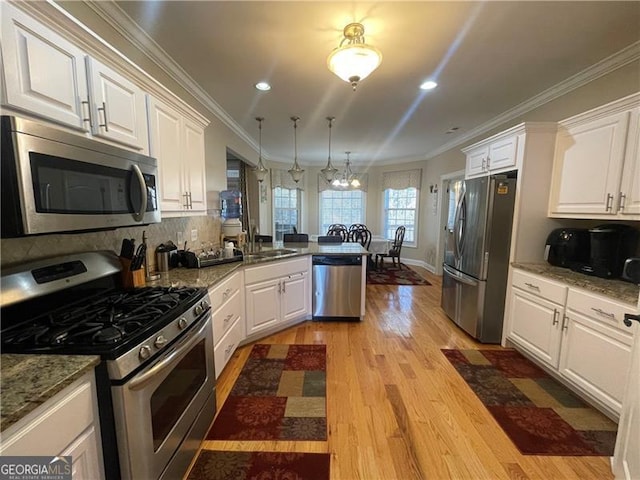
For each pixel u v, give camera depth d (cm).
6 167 89
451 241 349
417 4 168
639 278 166
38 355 96
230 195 380
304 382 225
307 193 768
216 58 232
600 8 169
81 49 120
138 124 160
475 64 238
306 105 338
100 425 100
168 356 122
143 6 171
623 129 194
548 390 216
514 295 271
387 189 732
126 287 171
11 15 92
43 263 127
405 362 255
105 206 126
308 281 337
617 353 175
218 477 146
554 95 287
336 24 188
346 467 151
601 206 210
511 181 270
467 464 153
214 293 201
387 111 357
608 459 157
